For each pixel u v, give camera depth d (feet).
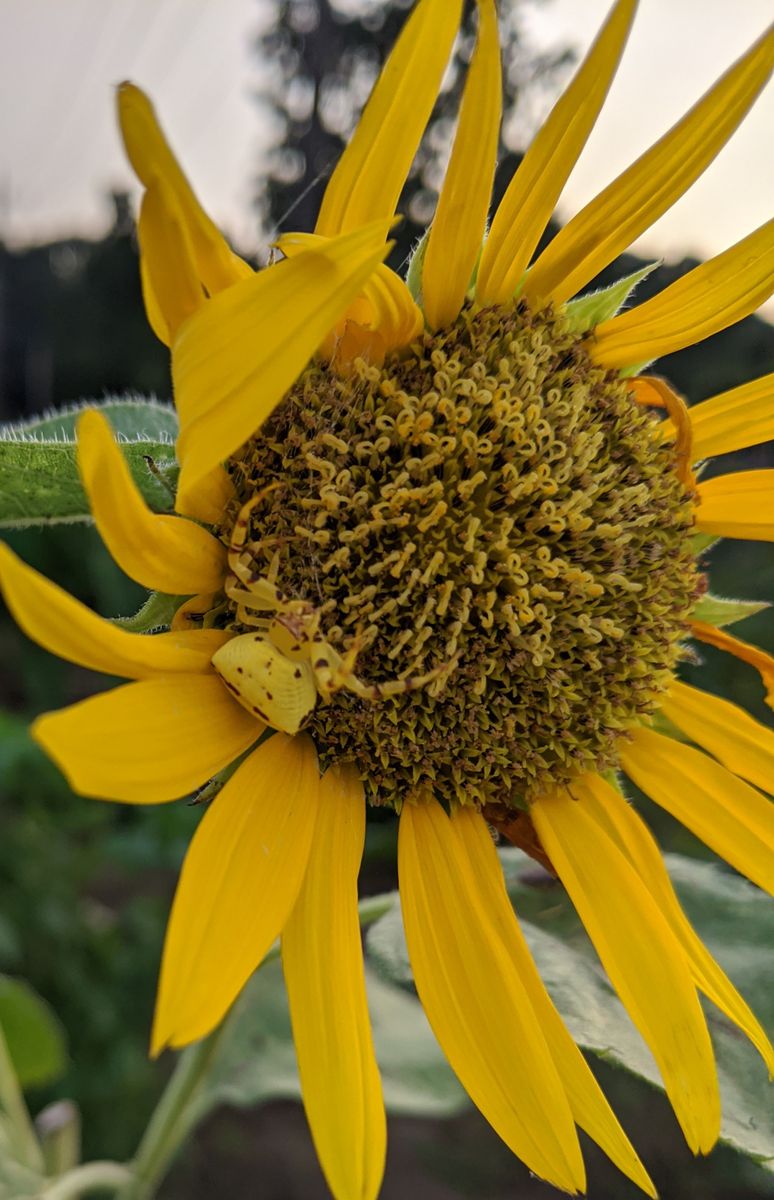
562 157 0.48
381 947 0.52
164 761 0.42
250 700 0.44
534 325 0.51
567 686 0.51
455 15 0.44
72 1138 0.77
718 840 0.54
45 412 0.55
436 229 0.48
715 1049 0.54
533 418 0.49
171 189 0.39
